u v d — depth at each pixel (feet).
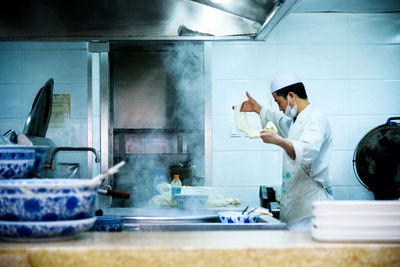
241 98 11.72
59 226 3.04
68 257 2.88
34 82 11.22
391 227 3.09
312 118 7.70
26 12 7.30
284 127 9.36
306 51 11.83
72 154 10.89
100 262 2.88
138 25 7.54
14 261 2.88
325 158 7.82
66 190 3.07
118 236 3.38
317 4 11.17
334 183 11.76
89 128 10.86
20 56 11.23
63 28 7.50
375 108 11.87
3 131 11.18
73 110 11.12
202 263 2.90
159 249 2.89
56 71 11.21
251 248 2.93
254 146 11.64
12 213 3.04
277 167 11.64
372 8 11.54
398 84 11.91
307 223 7.85
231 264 2.91
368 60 11.91
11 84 11.23
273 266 2.94
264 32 7.39
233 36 7.70
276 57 11.79
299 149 6.90
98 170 10.94
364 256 2.98
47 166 6.04
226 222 5.91
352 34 11.91
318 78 11.84
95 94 11.02
